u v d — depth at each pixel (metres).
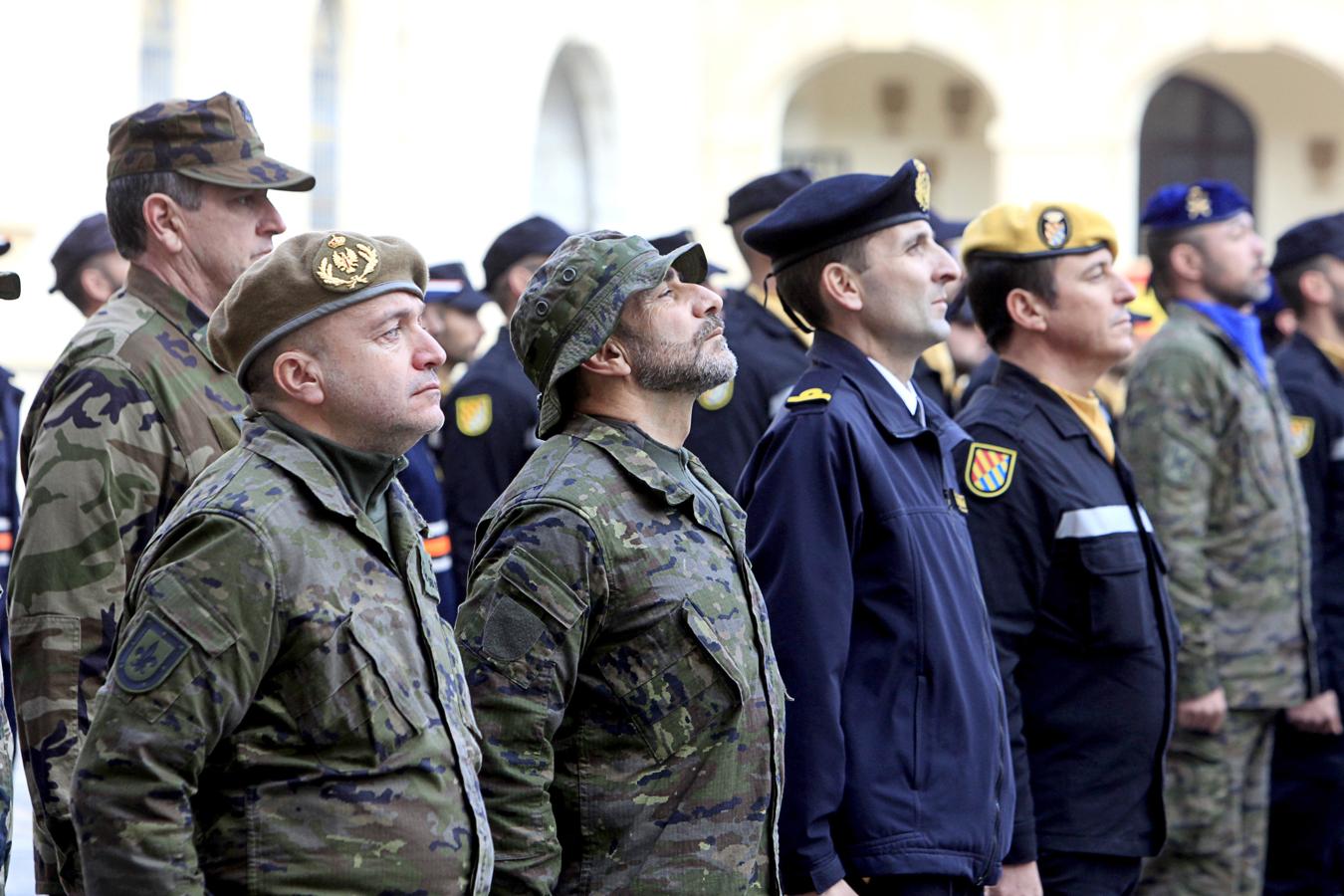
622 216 43.16
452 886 5.95
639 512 6.75
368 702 5.86
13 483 13.81
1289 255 14.78
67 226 22.80
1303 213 54.12
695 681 6.66
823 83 54.22
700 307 7.09
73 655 7.34
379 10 31.02
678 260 7.15
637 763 6.66
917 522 8.16
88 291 12.03
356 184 30.75
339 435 6.17
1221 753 11.84
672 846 6.63
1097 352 10.17
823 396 8.28
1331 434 14.27
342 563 5.96
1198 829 11.79
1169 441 11.84
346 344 6.09
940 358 14.86
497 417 13.30
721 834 6.69
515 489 6.86
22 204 22.09
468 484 13.34
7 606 7.53
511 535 6.68
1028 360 10.28
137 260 8.22
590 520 6.62
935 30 47.47
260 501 5.88
